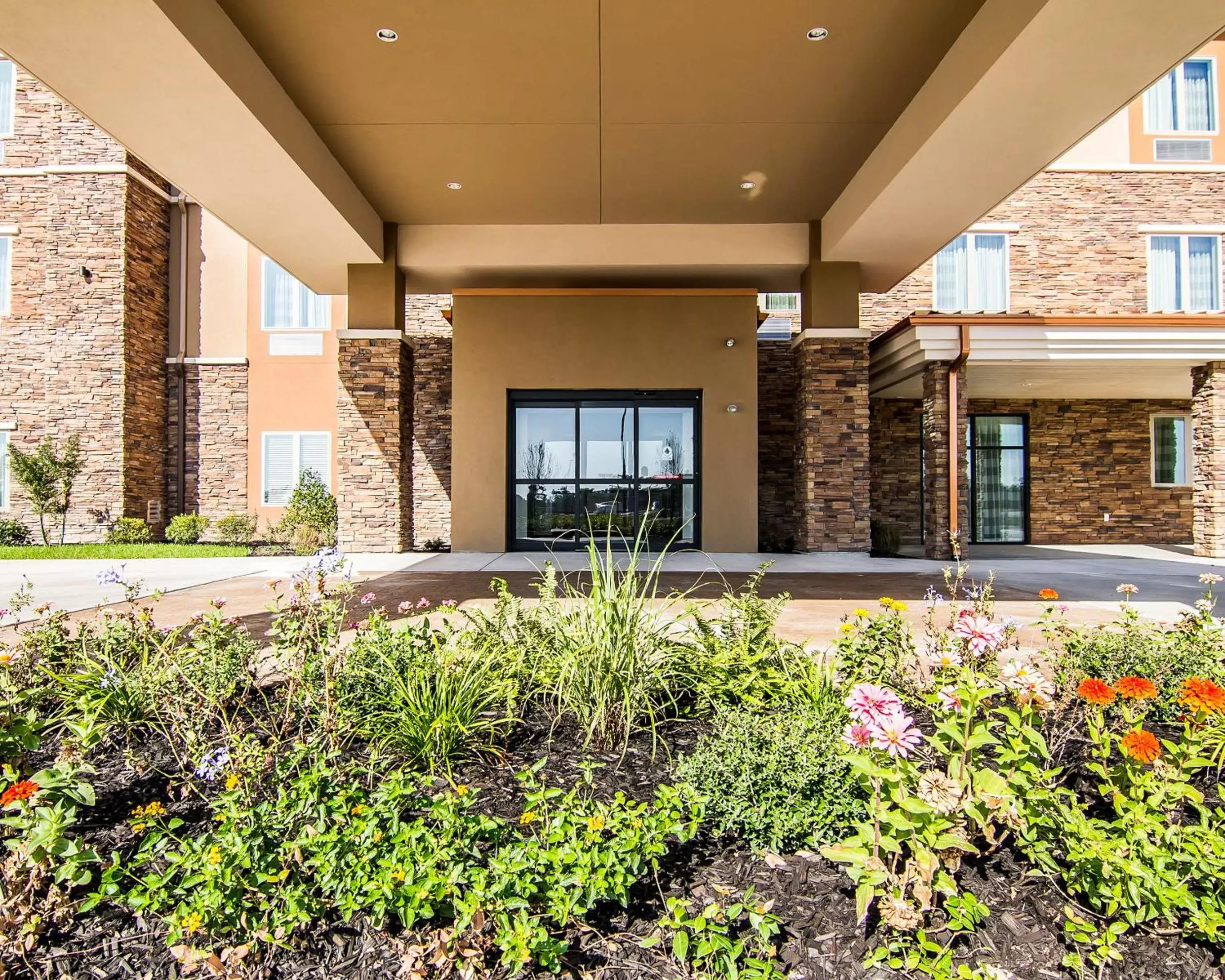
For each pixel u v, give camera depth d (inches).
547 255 409.1
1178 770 73.7
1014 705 103.8
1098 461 524.4
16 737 86.3
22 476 468.8
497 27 237.0
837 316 404.5
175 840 73.9
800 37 243.3
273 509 531.2
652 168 338.6
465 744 98.9
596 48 248.4
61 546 463.2
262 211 333.4
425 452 497.0
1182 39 210.1
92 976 59.1
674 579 307.0
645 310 428.8
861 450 405.4
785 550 455.5
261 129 259.0
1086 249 520.4
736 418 426.3
